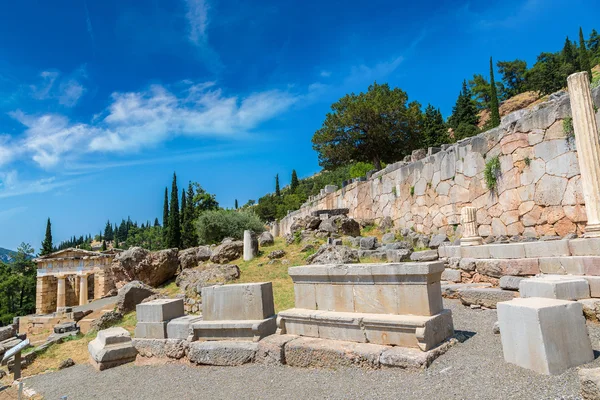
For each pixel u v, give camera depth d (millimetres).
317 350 6000
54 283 40500
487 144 12969
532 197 11258
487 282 9281
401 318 5695
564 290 6141
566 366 4383
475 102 73000
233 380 6117
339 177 80750
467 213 10898
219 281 13281
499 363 4852
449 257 10789
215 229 26188
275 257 15469
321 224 17750
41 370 9609
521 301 4895
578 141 8289
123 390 6641
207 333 7641
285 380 5699
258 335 7020
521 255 8688
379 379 5066
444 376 4734
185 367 7359
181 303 8805
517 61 71250
